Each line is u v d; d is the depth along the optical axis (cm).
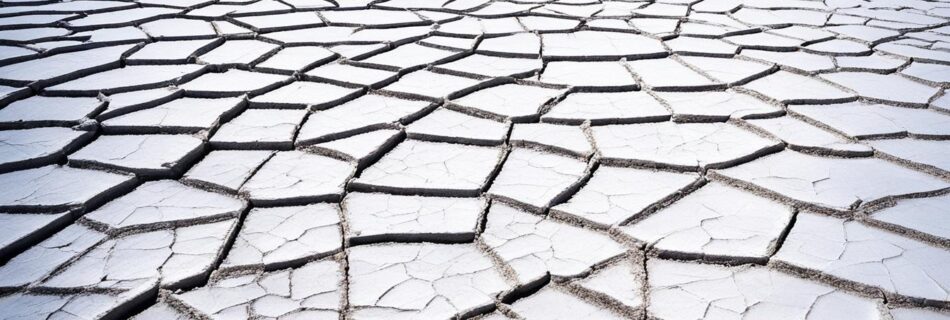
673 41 378
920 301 164
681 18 427
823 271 174
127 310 164
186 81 315
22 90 298
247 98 292
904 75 324
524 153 245
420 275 176
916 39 384
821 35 392
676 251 183
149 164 231
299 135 256
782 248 186
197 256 182
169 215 203
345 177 225
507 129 262
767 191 215
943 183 221
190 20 418
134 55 347
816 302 165
